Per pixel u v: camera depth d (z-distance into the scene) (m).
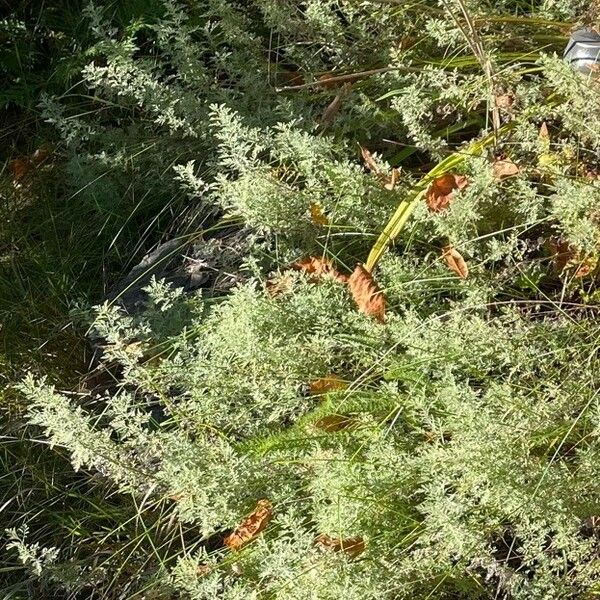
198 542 0.79
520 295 0.82
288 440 0.72
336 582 0.67
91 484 0.95
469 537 0.66
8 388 1.03
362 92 1.00
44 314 1.08
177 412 0.79
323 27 1.02
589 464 0.66
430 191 0.82
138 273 1.03
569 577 0.69
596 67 0.83
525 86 0.92
